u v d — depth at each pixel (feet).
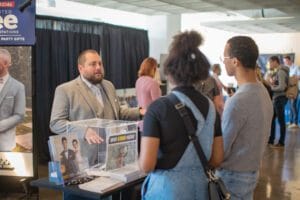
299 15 26.96
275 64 21.35
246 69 5.54
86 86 8.53
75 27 18.43
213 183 4.67
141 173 6.00
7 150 11.45
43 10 17.30
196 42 4.68
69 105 8.27
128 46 22.48
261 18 28.73
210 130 4.68
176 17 26.50
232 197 5.54
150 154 4.46
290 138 23.58
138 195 6.39
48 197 12.21
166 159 4.55
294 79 23.66
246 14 28.37
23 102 11.26
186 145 4.54
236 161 5.47
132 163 6.43
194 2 20.88
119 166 6.21
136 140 6.46
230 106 5.41
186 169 4.59
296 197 12.78
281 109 20.72
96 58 8.48
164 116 4.48
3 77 11.21
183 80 4.66
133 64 22.95
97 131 6.16
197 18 32.19
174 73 4.69
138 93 13.88
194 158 4.58
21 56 11.12
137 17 25.62
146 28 26.45
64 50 17.79
